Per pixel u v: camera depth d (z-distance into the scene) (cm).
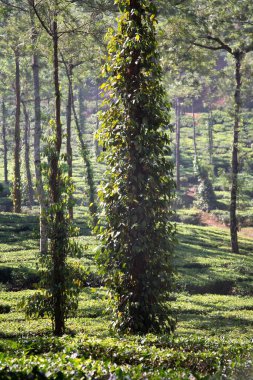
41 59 4531
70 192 1256
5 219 3481
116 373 660
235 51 3316
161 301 1173
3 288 2094
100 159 1193
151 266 1136
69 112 3681
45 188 1263
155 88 1173
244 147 7769
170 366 854
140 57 1155
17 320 1588
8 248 2728
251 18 3100
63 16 1978
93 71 3728
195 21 2883
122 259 1136
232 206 3416
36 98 2664
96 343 920
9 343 975
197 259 2906
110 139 1161
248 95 3922
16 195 4091
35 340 989
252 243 3788
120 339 1002
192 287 2402
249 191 5725
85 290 2091
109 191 1156
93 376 681
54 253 1241
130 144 1142
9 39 3112
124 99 1147
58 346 941
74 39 2441
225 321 1775
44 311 1241
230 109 3422
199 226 4459
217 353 894
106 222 1173
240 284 2489
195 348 980
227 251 3419
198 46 3359
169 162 1173
